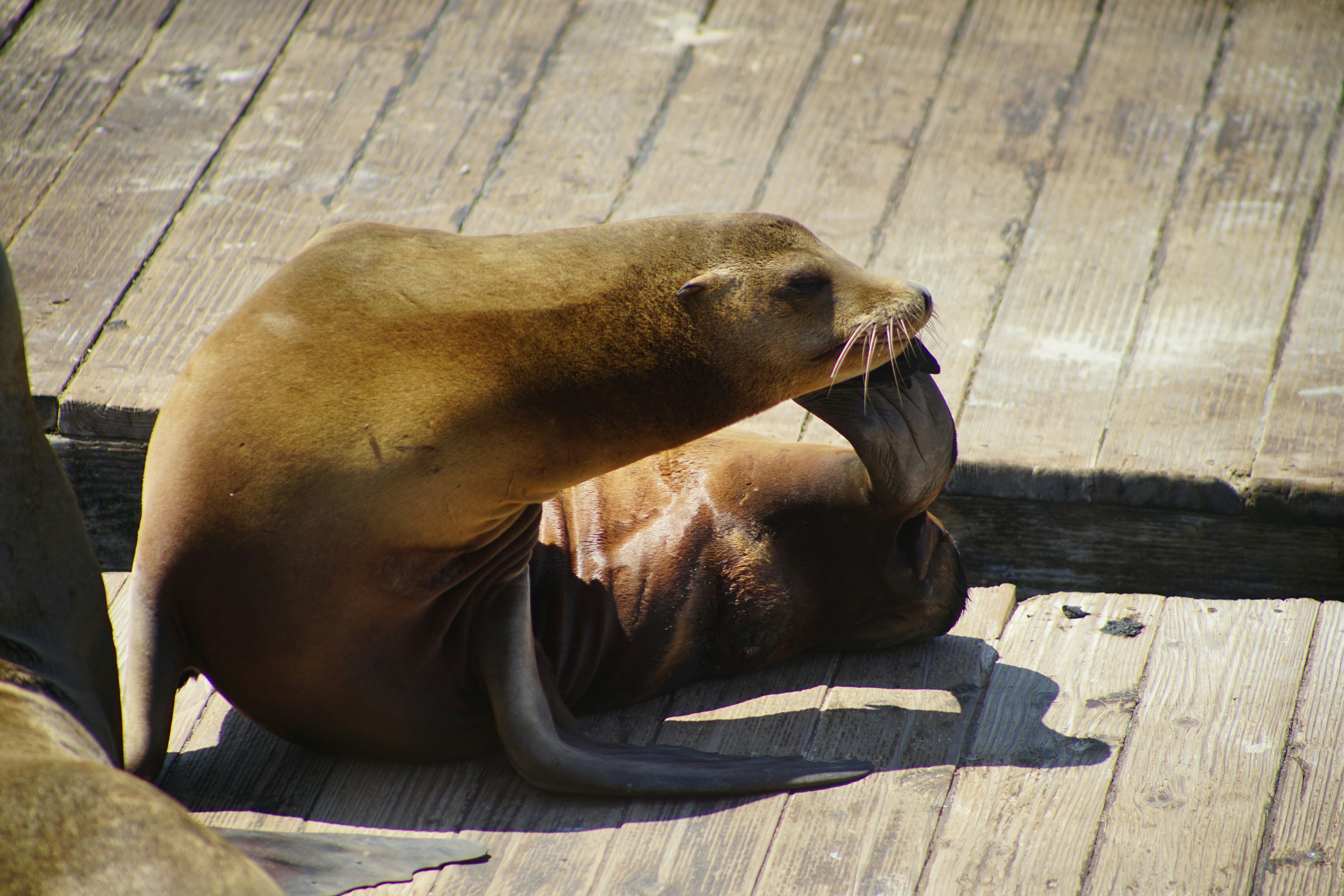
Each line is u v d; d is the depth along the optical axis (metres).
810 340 12.91
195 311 18.70
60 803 8.32
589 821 12.47
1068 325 18.66
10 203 20.55
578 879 11.81
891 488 13.36
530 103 22.64
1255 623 14.71
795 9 24.66
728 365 12.77
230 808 12.68
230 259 19.64
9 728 9.44
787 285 12.79
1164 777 12.78
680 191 20.91
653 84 23.03
